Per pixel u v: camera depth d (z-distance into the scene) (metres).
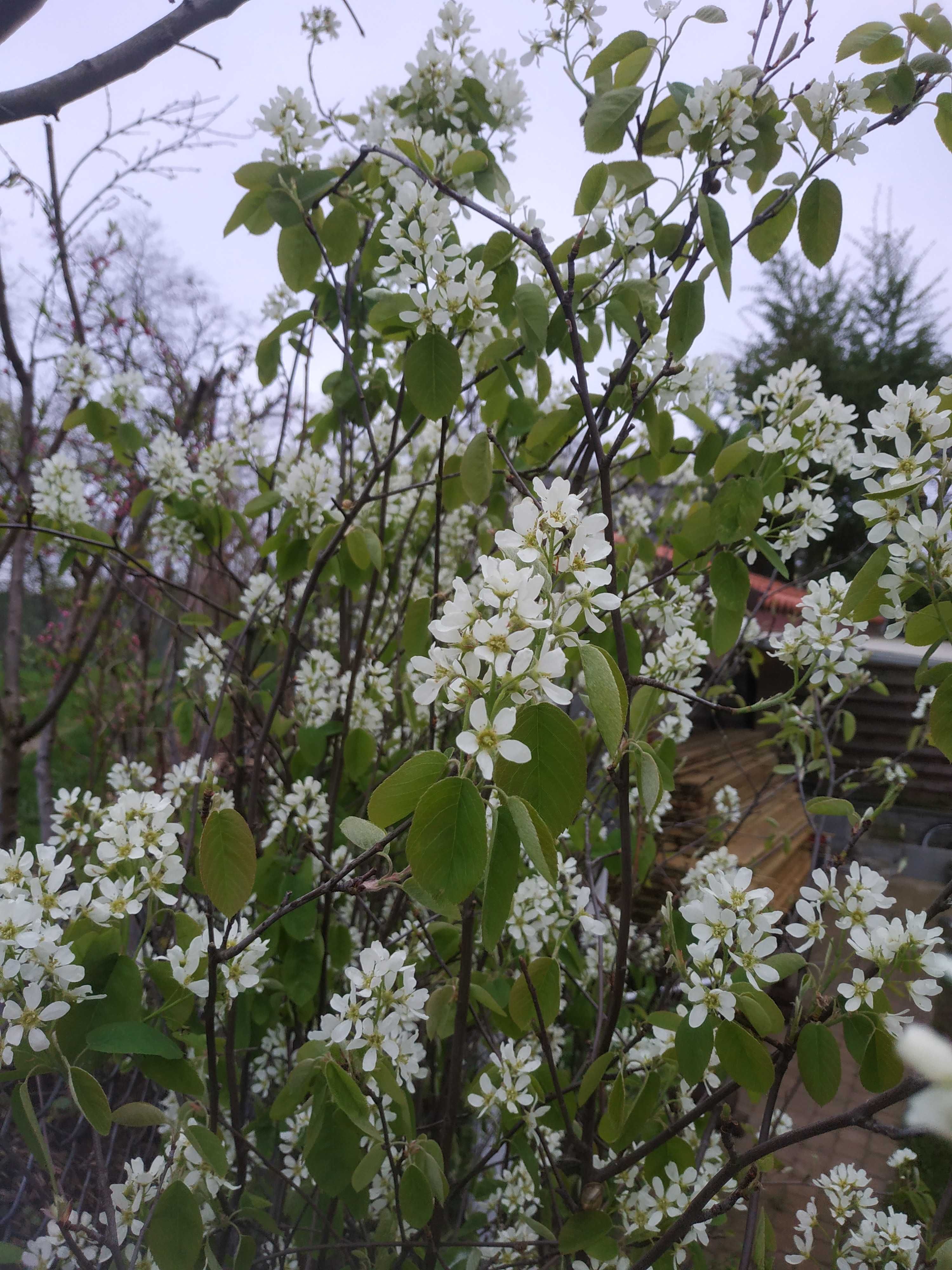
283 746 0.85
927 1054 0.26
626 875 0.46
